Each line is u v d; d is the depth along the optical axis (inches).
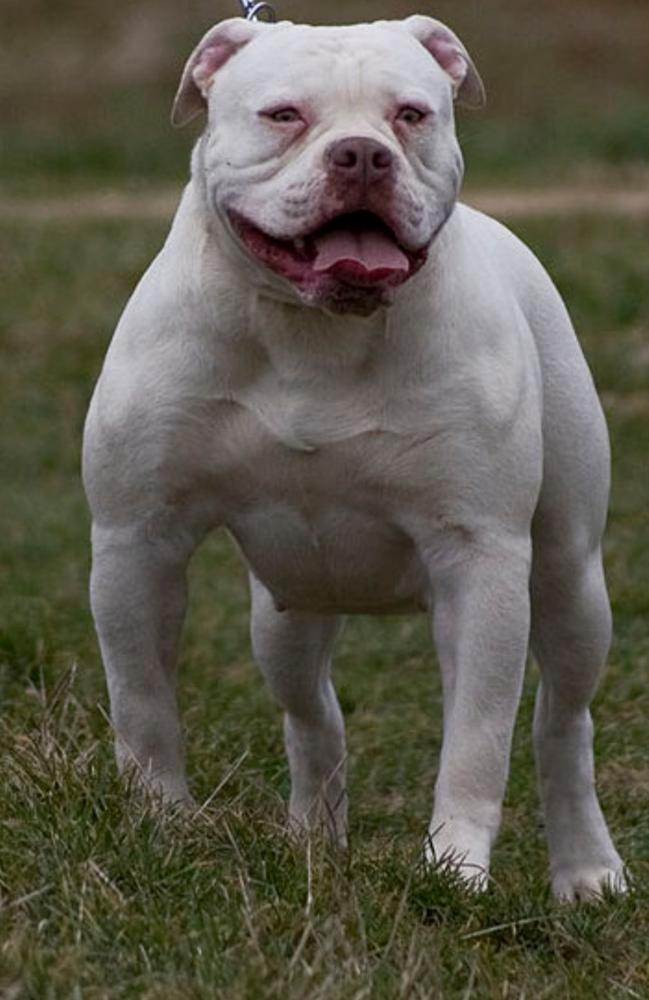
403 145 347.3
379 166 335.9
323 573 382.9
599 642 406.9
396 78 348.8
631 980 341.4
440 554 369.1
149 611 380.2
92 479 376.2
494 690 368.8
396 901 348.5
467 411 361.4
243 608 617.0
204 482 371.2
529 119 1664.6
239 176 349.4
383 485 365.1
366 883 349.7
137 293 376.5
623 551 654.5
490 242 391.2
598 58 1831.9
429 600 381.1
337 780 440.1
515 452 366.3
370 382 359.9
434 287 358.6
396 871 358.6
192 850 356.5
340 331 356.8
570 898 400.8
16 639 543.8
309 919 326.0
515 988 329.1
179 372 364.8
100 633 383.6
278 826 374.9
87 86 1841.8
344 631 602.9
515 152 1470.2
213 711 511.8
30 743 391.5
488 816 371.2
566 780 414.6
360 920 328.8
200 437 366.6
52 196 1375.5
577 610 403.2
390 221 338.3
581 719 414.3
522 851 439.8
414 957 317.7
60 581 637.3
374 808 466.6
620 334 923.4
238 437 365.4
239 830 368.5
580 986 334.3
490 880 368.2
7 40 1950.1
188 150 1552.7
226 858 358.3
